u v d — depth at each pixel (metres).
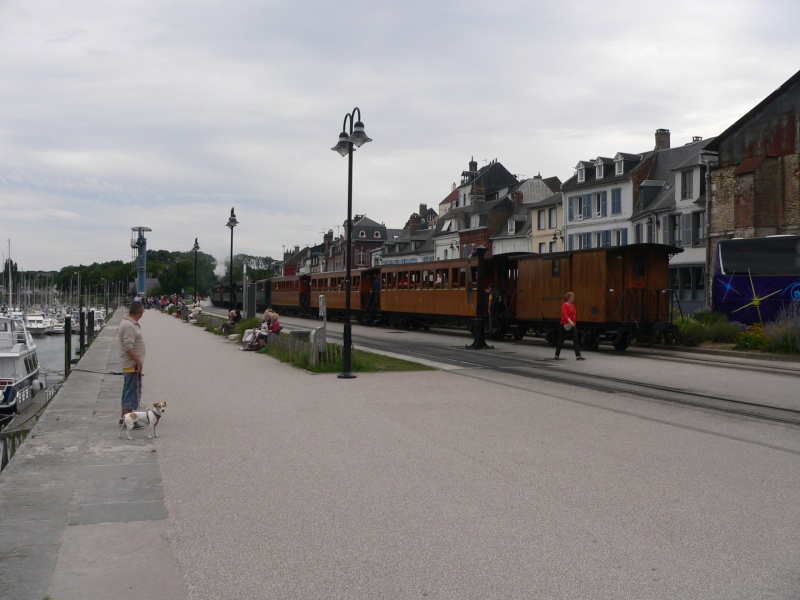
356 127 16.80
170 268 125.75
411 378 16.14
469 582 4.72
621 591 4.58
